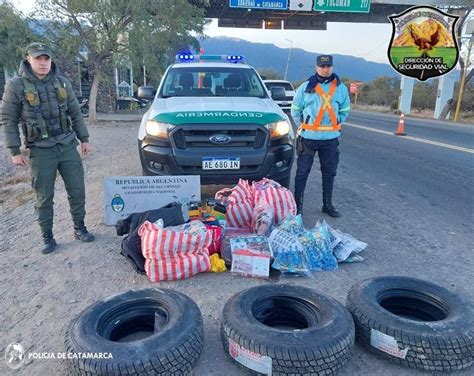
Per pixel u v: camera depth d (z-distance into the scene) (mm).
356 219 5277
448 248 4445
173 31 15539
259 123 4906
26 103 3846
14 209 6035
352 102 47406
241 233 4246
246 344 2430
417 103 36688
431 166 8750
